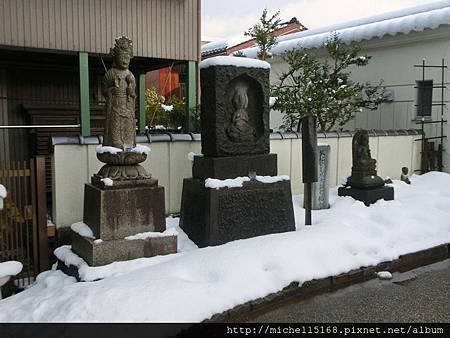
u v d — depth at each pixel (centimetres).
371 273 505
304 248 485
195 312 362
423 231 606
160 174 650
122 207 479
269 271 442
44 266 543
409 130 966
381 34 1068
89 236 482
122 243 473
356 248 521
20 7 772
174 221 623
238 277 417
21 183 548
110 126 493
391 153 931
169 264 435
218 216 533
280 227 580
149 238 488
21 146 1070
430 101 1027
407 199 764
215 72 546
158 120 1224
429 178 930
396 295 452
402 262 539
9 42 766
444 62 986
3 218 500
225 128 557
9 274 443
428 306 424
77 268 463
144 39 903
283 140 772
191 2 955
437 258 575
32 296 405
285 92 995
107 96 494
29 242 543
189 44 959
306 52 1245
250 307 402
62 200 568
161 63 1059
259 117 589
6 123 1055
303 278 448
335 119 1005
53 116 1043
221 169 546
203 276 421
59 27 809
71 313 345
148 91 1446
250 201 556
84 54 838
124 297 362
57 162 563
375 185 738
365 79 1175
